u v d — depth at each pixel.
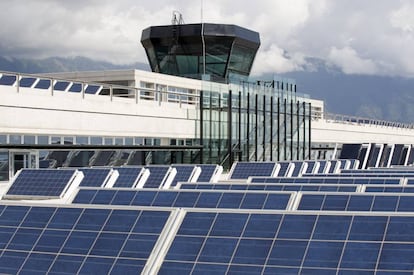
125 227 12.72
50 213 13.73
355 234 11.19
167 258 11.77
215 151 53.09
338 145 83.88
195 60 70.25
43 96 37.53
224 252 11.58
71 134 39.81
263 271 10.95
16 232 13.45
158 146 46.31
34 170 30.44
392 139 107.06
